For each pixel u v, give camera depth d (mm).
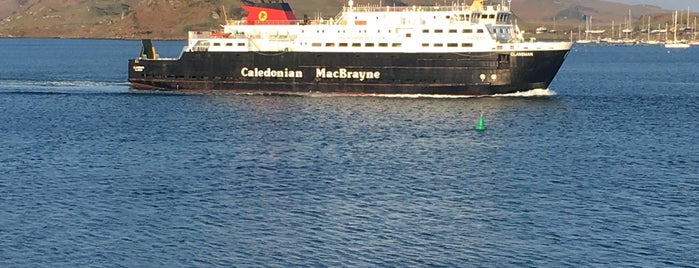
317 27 190250
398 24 184125
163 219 89750
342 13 190250
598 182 106938
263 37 196375
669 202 96625
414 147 131000
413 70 183375
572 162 120250
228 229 86375
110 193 100812
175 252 79812
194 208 93875
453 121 156500
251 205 95125
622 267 76188
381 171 113125
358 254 79375
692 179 109125
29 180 108250
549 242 82562
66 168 116250
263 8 197125
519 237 84000
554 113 168125
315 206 94750
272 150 128500
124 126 156000
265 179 108062
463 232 85562
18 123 162750
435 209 93688
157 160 121438
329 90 191125
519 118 161000
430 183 106062
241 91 198625
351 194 100125
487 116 162125
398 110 168250
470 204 95812
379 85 186875
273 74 194250
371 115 163125
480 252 79875
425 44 182375
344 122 155375
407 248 80938
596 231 85688
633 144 136500
